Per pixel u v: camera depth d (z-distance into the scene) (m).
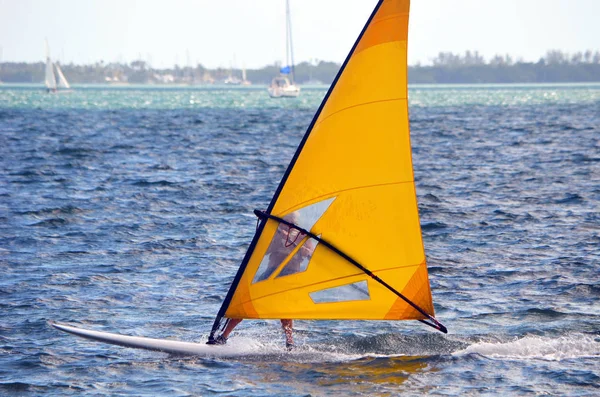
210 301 60.66
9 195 107.62
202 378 44.94
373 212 46.53
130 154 164.62
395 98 45.75
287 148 181.88
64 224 88.56
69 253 74.94
